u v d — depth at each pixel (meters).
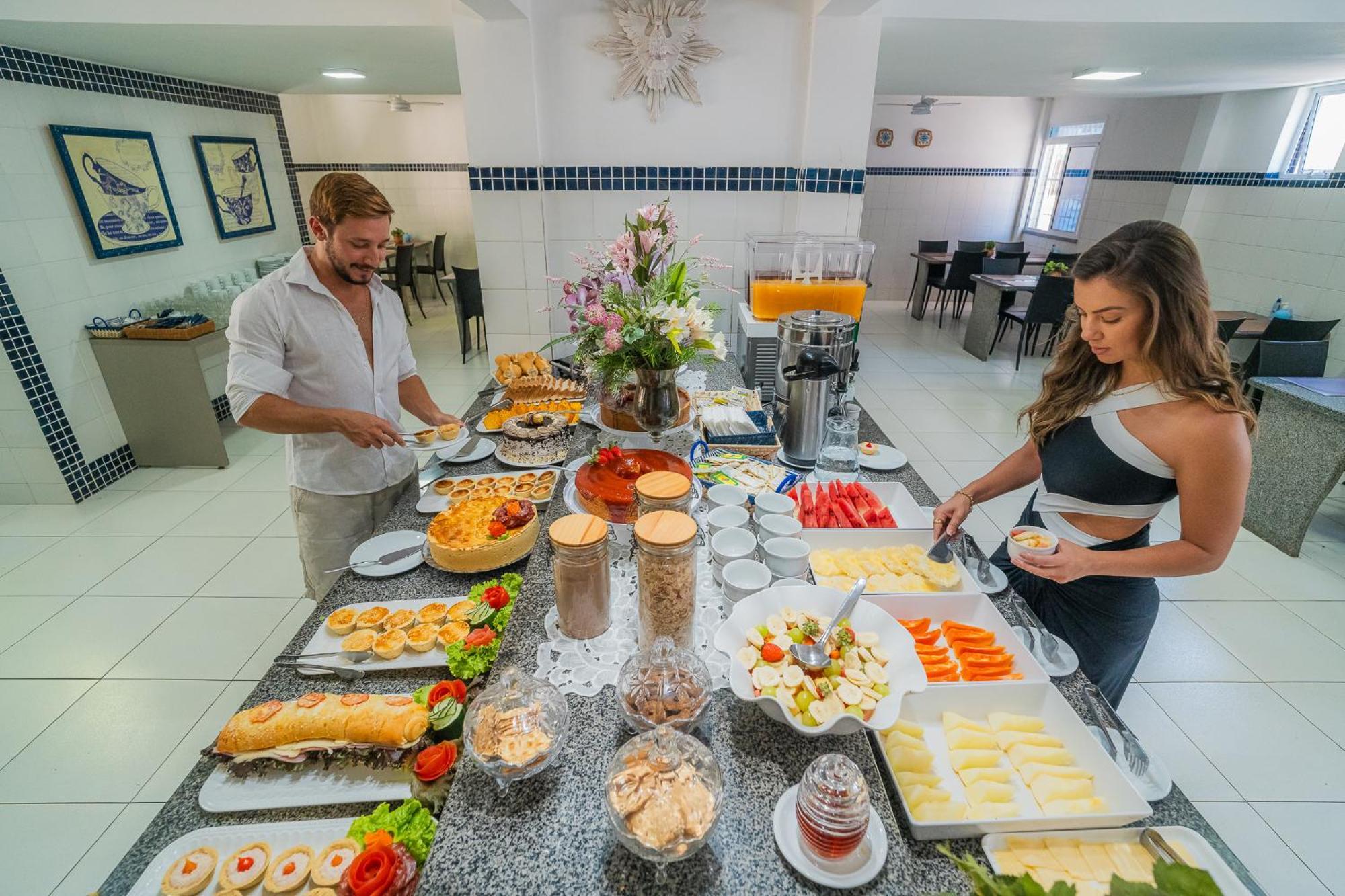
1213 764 2.01
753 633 1.08
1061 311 5.55
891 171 8.09
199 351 3.65
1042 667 1.21
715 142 3.15
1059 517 1.42
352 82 4.61
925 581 1.40
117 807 1.85
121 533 3.18
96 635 2.50
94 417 3.57
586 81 3.04
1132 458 1.26
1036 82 4.93
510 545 1.46
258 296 1.65
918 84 5.29
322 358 1.72
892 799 0.96
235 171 4.65
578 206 3.25
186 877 0.90
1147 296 1.13
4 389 3.17
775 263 2.90
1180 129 5.73
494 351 3.45
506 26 2.86
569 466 1.83
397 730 1.03
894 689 0.99
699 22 2.95
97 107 3.56
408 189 7.95
